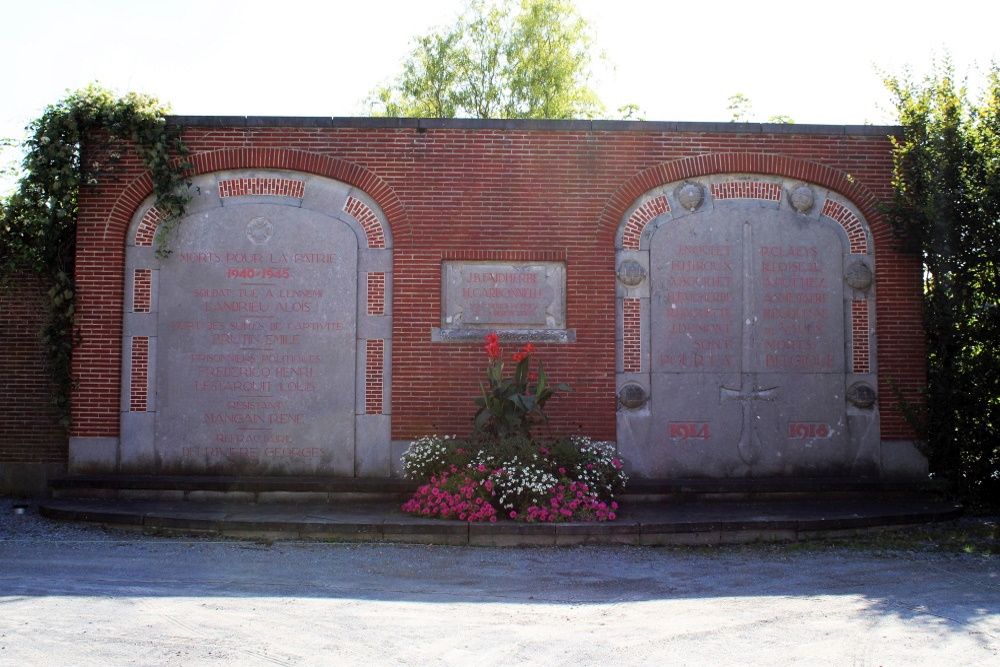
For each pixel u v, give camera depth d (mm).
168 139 13680
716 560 10562
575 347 13742
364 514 12102
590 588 9070
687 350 13891
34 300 14430
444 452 12547
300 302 13695
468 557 10508
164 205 13562
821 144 14148
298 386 13609
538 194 13922
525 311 13789
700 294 13969
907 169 13875
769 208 14102
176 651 6645
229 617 7594
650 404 13812
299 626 7375
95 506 12492
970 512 13375
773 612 8062
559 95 32344
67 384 13492
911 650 6906
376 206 13875
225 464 13516
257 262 13719
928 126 13625
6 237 13977
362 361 13664
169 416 13523
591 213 13930
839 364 13953
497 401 12500
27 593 8281
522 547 11180
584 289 13820
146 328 13586
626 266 13891
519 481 11719
